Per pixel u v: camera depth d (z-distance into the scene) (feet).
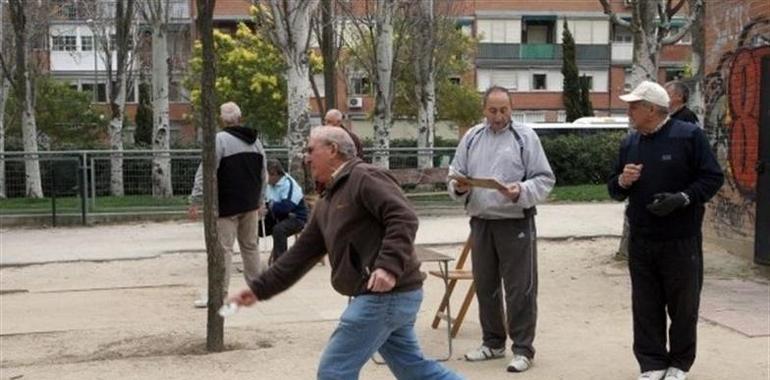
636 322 20.57
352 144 15.87
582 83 162.40
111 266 42.01
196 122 125.29
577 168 88.79
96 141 120.06
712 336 25.16
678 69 167.84
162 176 61.98
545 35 189.57
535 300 22.15
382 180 15.33
